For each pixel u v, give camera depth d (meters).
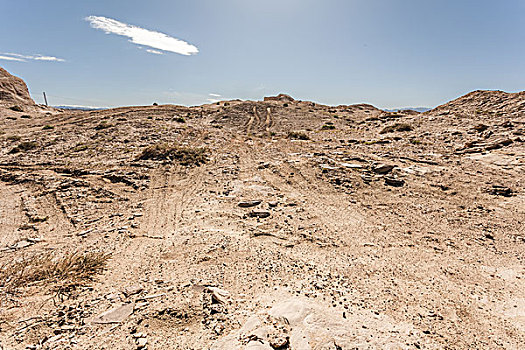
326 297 5.58
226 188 14.15
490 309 5.34
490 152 17.33
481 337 4.56
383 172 15.44
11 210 10.73
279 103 77.62
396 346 4.11
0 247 7.93
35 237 8.66
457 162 16.23
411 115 41.84
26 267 6.47
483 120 26.16
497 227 8.97
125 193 13.26
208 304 5.16
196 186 14.70
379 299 5.61
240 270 6.74
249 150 24.28
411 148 21.27
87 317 4.71
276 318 4.60
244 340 4.02
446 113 33.78
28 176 14.63
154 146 20.70
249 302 5.32
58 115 46.75
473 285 6.20
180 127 35.03
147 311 4.90
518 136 19.22
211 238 8.67
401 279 6.46
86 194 12.52
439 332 4.65
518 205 10.33
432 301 5.60
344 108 72.75
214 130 36.50
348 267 7.01
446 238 8.60
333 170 16.02
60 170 15.88
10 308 4.83
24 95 61.97
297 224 9.94
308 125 48.47
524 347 4.34
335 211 11.14
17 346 3.89
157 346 4.01
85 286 5.84
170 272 6.61
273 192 13.56
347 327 4.46
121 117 41.94
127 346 4.01
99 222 10.04
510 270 6.72
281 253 7.79
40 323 4.47
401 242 8.50
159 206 11.91
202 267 6.87
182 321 4.65
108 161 18.86
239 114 58.50
